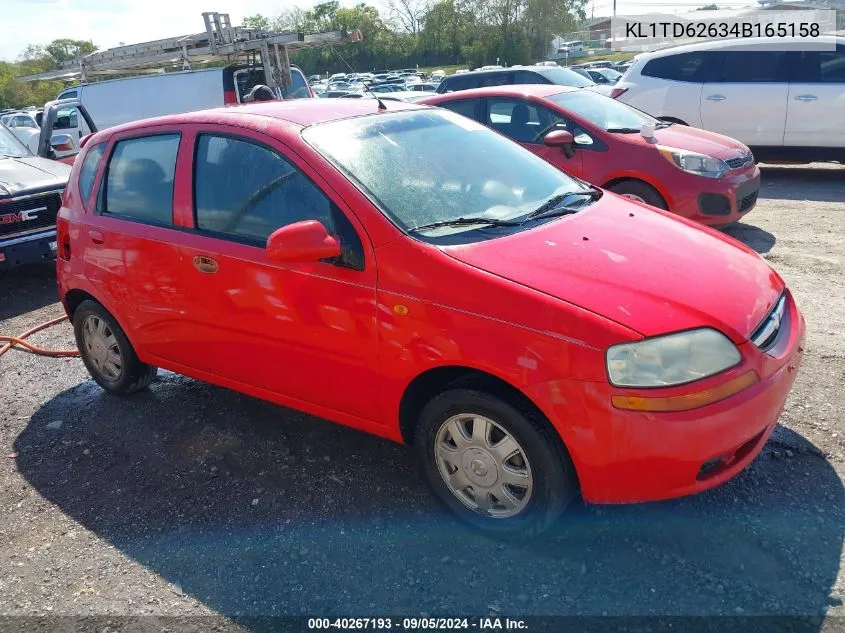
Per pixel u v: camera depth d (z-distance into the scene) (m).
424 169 3.43
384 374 3.00
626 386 2.50
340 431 3.96
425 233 3.01
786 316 3.10
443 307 2.78
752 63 10.25
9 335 6.09
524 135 7.59
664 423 2.50
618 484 2.60
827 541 2.82
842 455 3.34
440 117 4.00
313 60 72.50
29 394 4.82
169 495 3.50
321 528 3.15
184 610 2.74
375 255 2.96
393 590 2.76
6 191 6.99
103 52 15.96
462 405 2.85
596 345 2.52
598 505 3.10
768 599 2.56
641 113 8.04
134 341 4.15
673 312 2.62
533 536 2.88
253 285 3.35
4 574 3.02
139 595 2.84
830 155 10.03
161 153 3.85
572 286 2.68
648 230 3.29
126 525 3.30
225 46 13.57
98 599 2.84
